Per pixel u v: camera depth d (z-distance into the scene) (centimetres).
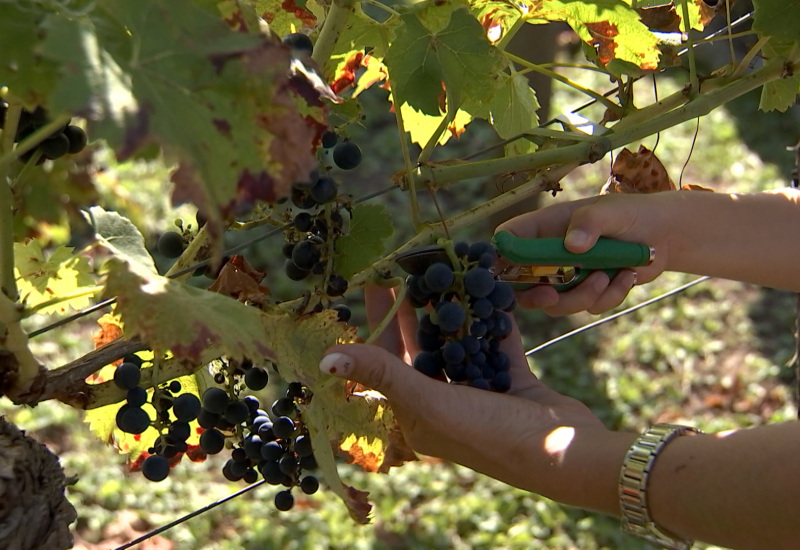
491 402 114
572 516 281
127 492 283
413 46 117
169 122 97
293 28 126
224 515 280
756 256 130
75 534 265
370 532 274
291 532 272
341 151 118
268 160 99
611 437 114
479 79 118
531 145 137
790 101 138
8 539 103
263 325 110
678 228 127
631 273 127
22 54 98
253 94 99
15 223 111
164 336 103
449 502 288
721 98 128
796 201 131
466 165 120
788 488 106
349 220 123
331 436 114
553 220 127
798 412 157
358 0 116
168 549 263
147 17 99
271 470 115
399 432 119
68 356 334
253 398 117
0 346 106
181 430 113
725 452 109
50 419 305
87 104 95
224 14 101
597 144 123
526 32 339
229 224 119
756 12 125
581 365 351
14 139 106
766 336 368
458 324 113
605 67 129
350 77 129
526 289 125
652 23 135
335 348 110
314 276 121
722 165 458
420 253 115
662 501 110
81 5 98
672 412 333
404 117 134
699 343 362
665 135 482
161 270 357
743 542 108
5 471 103
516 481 115
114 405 121
